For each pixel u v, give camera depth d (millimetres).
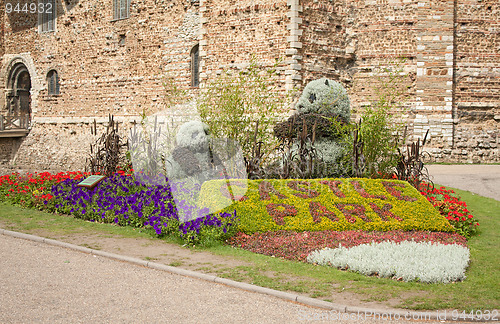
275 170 11273
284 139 12031
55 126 29875
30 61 31172
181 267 7270
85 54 28047
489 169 17219
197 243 8625
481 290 6441
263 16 18922
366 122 12219
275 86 18656
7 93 32719
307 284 6559
